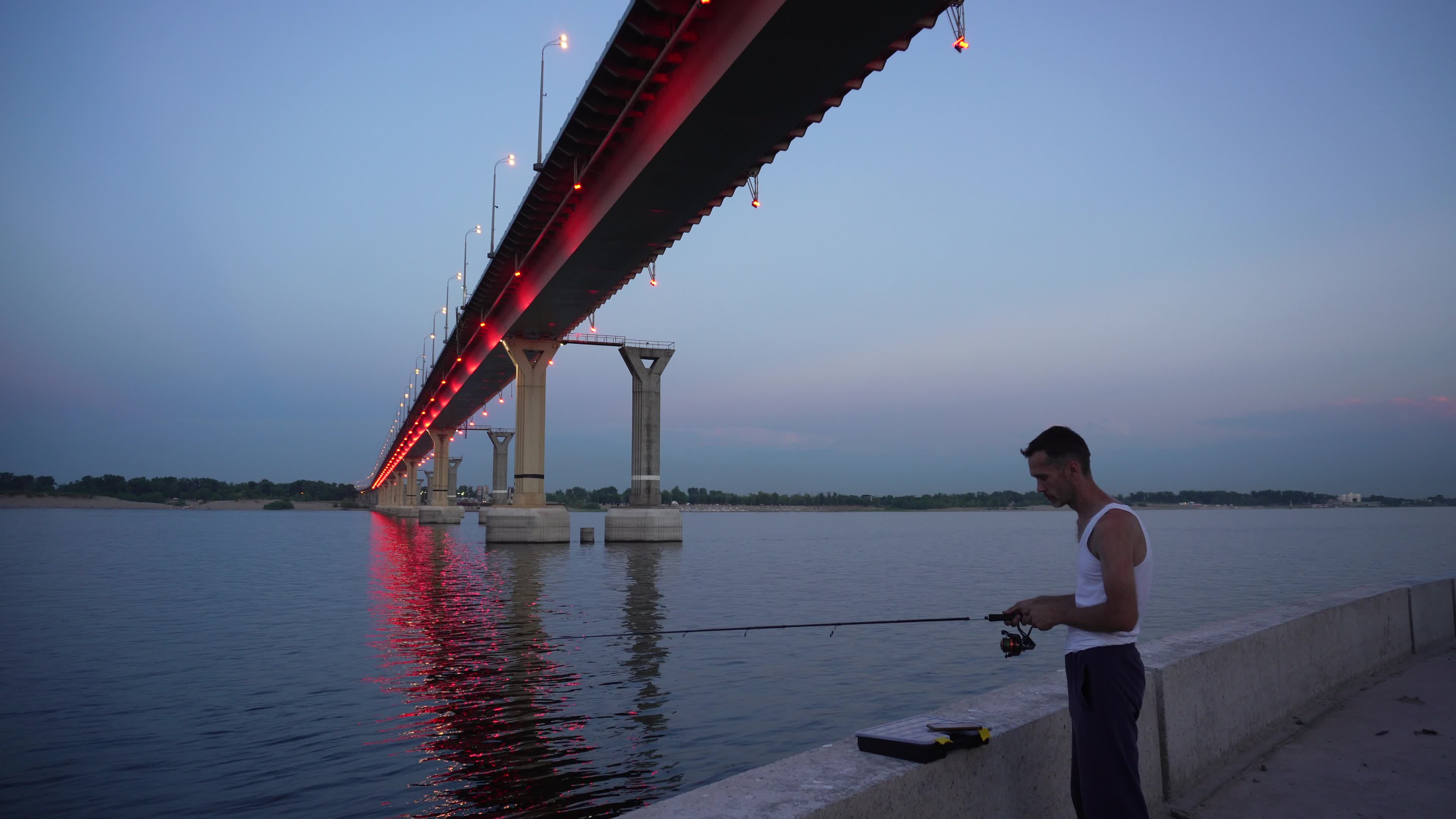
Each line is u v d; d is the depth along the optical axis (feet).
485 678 58.18
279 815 32.50
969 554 245.86
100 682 57.26
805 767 11.12
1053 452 11.68
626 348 254.27
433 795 34.71
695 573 158.20
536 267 196.24
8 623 88.17
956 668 62.85
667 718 47.16
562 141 131.03
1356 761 18.43
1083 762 10.94
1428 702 23.32
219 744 42.04
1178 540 357.20
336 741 42.39
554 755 40.09
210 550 240.12
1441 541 329.11
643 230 146.30
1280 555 233.96
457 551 226.79
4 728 45.34
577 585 130.52
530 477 242.37
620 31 99.40
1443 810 15.48
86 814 32.68
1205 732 17.71
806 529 590.96
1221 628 21.30
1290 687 22.09
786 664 63.87
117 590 124.36
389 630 82.28
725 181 122.62
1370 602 27.73
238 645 72.90
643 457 256.32
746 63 88.63
